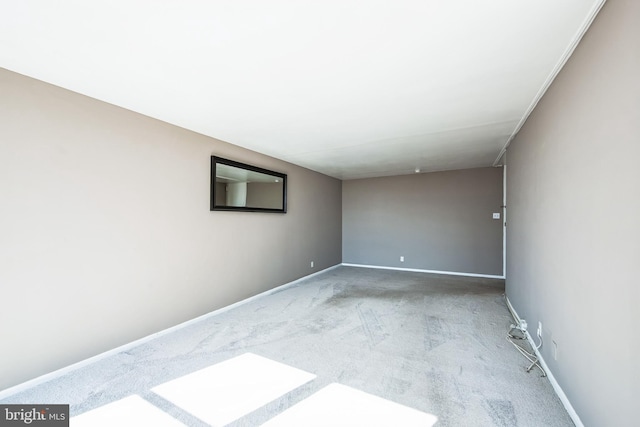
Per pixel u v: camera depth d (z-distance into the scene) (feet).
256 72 6.45
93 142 7.77
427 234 20.51
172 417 5.56
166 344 8.79
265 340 9.06
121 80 6.81
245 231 13.23
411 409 5.77
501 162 16.70
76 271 7.42
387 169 19.04
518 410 5.74
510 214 12.32
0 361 6.17
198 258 10.87
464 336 9.34
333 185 21.99
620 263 3.98
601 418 4.48
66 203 7.23
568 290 5.78
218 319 10.96
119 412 5.71
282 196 15.76
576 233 5.41
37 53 5.65
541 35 5.08
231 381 6.79
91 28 4.86
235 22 4.71
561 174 6.17
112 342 8.15
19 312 6.46
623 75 3.89
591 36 4.79
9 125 6.31
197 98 7.84
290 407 5.85
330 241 21.47
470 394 6.26
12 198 6.36
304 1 4.25
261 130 10.68
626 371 3.84
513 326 9.95
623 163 3.91
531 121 8.68
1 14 4.46
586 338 4.99
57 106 7.06
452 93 7.54
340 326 10.23
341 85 7.10
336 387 6.54
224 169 12.00
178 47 5.46
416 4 4.34
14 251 6.39
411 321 10.73
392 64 6.11
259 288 14.08
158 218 9.45
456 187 19.58
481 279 18.08
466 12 4.51
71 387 6.56
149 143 9.18
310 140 12.05
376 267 22.18
